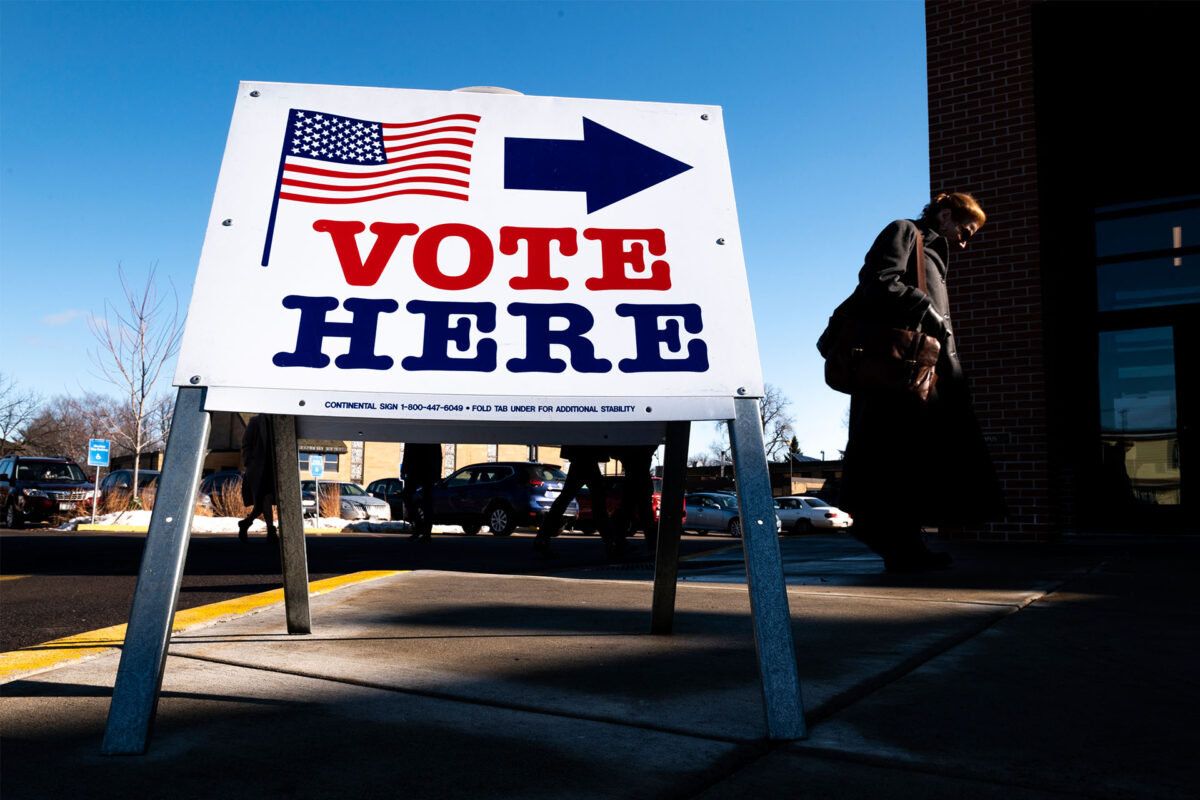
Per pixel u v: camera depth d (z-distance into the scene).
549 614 3.16
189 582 5.07
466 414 1.75
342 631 2.79
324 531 18.22
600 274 1.93
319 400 1.71
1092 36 6.54
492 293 1.88
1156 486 6.93
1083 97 6.82
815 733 1.63
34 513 19.36
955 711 1.77
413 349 1.80
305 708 1.82
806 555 5.86
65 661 2.38
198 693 1.94
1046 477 6.21
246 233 1.85
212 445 40.44
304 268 1.84
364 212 1.93
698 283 1.94
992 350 6.51
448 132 2.06
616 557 7.18
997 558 4.86
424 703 1.86
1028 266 6.43
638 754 1.52
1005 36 6.72
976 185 6.72
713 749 1.55
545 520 7.38
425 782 1.38
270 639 2.64
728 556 6.32
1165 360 6.95
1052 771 1.42
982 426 6.48
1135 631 2.61
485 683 2.04
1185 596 3.34
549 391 1.79
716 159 2.11
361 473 43.12
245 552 8.14
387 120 2.05
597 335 1.86
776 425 75.44
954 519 4.02
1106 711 1.77
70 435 64.94
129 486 24.80
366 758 1.49
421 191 1.98
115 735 1.49
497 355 1.81
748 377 1.83
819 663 2.20
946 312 3.95
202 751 1.53
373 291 1.85
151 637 1.54
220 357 1.71
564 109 2.13
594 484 7.21
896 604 3.15
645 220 2.01
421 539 10.61
